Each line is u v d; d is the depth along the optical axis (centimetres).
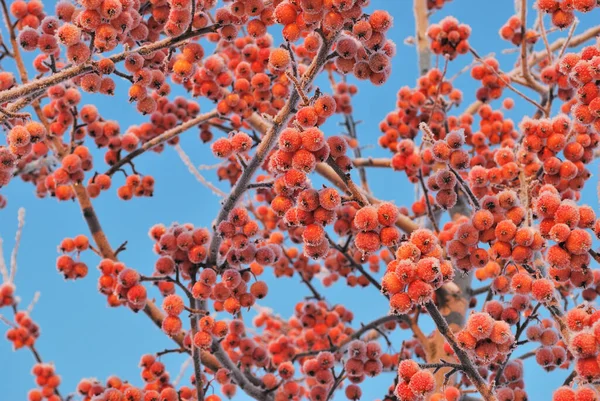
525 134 367
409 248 260
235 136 359
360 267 543
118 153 557
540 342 373
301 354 562
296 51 573
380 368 455
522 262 311
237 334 499
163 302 392
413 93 595
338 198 269
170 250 404
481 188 409
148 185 552
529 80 552
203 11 361
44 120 523
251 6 326
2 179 326
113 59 326
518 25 555
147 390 448
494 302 363
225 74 469
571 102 546
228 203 375
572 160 361
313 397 491
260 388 515
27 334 599
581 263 289
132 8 327
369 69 310
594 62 291
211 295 406
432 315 277
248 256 389
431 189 371
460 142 354
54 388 577
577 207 294
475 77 577
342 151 289
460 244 319
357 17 280
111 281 423
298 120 274
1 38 438
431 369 496
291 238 641
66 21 346
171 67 437
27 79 448
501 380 429
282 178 293
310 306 588
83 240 463
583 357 254
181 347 452
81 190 523
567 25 358
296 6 287
